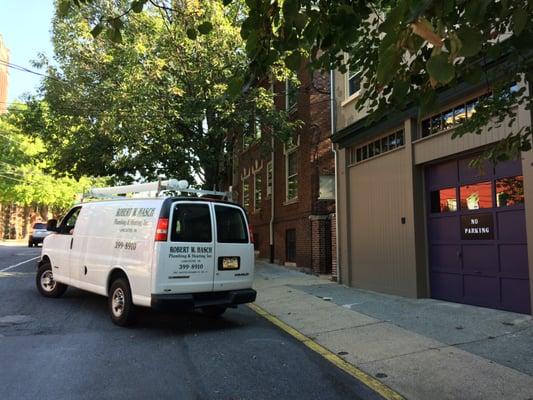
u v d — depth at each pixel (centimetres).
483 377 536
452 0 212
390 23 208
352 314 891
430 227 1012
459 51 203
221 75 1482
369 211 1198
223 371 583
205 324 853
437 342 676
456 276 934
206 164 1723
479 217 883
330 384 542
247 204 2475
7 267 1811
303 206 1638
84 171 1848
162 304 746
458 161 940
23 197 4600
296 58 328
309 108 1603
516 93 489
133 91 1401
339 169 1348
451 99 912
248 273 866
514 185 812
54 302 1030
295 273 1564
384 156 1141
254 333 786
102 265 876
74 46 1573
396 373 573
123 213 853
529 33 296
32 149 4381
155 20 1495
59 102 1611
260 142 1748
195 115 1493
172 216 779
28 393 499
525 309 783
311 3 328
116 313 823
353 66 492
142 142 1498
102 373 566
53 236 1082
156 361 618
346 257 1285
